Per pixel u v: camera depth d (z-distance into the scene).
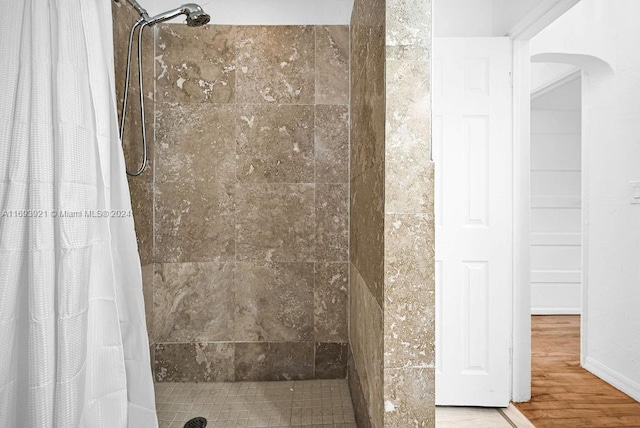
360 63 1.78
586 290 2.59
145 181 2.11
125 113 1.76
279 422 1.80
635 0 2.28
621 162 2.33
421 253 1.21
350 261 2.18
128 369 1.46
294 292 2.25
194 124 2.21
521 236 2.09
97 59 1.32
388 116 1.21
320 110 2.23
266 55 2.22
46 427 1.11
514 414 1.99
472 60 2.07
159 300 2.21
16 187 1.11
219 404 1.97
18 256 1.12
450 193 2.08
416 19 1.21
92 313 1.29
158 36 2.21
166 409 1.91
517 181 2.08
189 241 2.22
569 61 2.46
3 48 1.10
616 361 2.32
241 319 2.24
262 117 2.23
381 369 1.24
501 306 2.06
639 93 2.22
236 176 2.23
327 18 2.23
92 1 1.31
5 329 1.09
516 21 2.01
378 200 1.31
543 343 3.10
